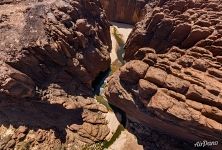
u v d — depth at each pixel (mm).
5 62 49531
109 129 52844
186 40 52969
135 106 48531
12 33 54312
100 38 70125
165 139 48719
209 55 47125
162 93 43031
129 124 52875
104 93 59000
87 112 54656
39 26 55406
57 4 60188
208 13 54719
